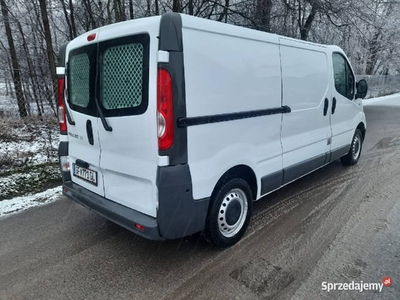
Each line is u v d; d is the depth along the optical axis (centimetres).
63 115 325
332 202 394
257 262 267
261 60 295
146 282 242
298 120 365
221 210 276
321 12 1057
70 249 291
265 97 306
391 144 713
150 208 242
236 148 279
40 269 260
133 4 1005
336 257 273
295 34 1085
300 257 273
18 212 370
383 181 469
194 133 237
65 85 317
